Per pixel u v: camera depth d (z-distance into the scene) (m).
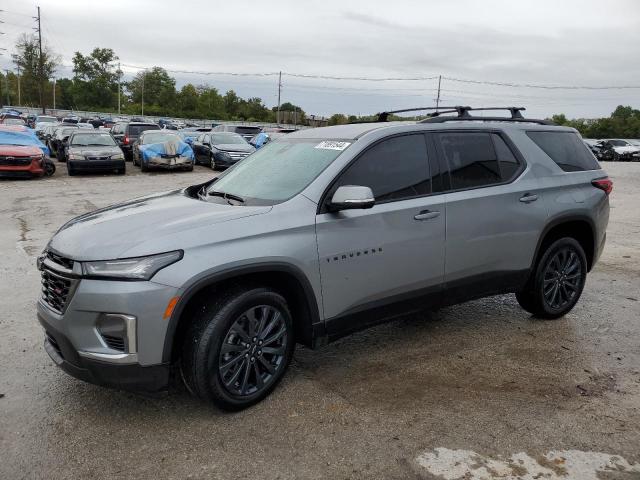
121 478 2.79
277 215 3.45
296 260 3.42
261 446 3.06
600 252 5.39
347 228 3.64
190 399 3.58
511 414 3.41
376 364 4.13
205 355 3.17
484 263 4.41
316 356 4.27
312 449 3.04
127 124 25.91
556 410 3.46
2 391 3.67
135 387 3.10
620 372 4.02
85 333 3.07
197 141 23.39
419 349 4.41
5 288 5.85
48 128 29.53
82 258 3.08
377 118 5.23
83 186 15.63
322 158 3.90
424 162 4.12
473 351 4.38
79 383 3.78
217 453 3.00
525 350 4.41
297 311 3.66
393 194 3.91
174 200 4.00
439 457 2.96
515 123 4.89
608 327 4.96
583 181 5.08
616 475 2.82
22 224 9.63
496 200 4.40
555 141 5.07
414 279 4.02
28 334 4.61
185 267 3.07
